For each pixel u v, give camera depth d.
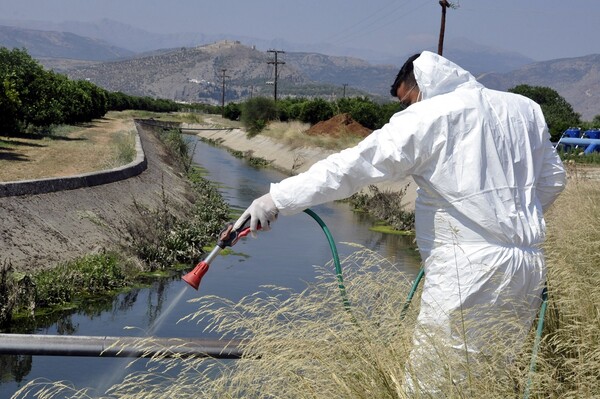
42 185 16.80
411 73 4.04
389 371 3.29
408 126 3.55
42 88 41.38
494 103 3.69
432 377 3.29
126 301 13.09
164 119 103.94
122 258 15.75
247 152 59.69
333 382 3.37
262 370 3.55
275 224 23.80
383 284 3.88
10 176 22.80
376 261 4.02
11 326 11.23
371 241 21.36
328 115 62.59
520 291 3.56
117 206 19.80
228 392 3.61
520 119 3.72
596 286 4.51
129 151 31.31
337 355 3.50
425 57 3.82
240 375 3.60
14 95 37.41
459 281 3.51
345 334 3.52
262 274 15.41
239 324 3.74
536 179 3.82
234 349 4.09
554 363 3.77
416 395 3.24
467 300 3.49
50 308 12.30
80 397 4.38
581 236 6.45
